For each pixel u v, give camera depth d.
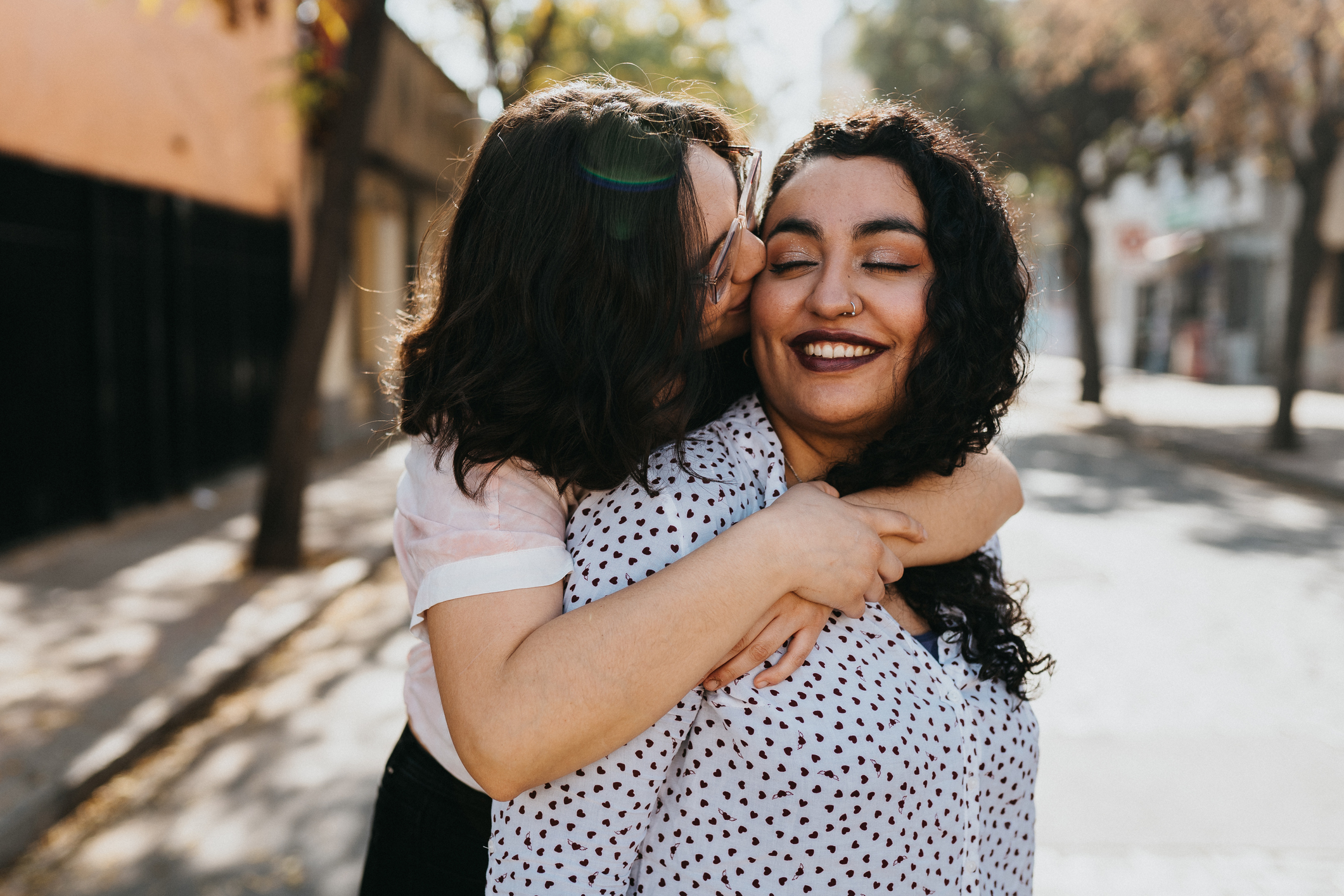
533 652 0.97
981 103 17.05
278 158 11.69
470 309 1.07
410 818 1.32
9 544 6.89
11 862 3.12
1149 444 14.16
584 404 1.05
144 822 3.40
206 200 9.56
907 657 1.16
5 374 6.74
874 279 1.18
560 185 1.04
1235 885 3.00
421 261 1.25
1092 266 18.84
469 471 1.08
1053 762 3.79
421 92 15.57
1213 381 24.25
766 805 1.05
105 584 6.23
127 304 8.47
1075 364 34.06
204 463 10.17
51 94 6.70
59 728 3.92
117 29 7.62
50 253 7.25
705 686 1.05
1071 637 5.24
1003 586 1.42
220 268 10.48
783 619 1.06
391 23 13.32
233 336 10.89
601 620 0.97
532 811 1.03
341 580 6.42
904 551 1.24
